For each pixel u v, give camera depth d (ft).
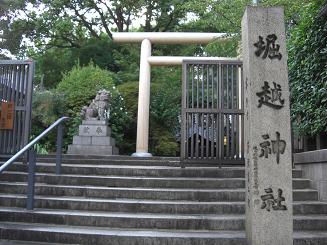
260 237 15.25
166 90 56.03
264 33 16.42
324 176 21.57
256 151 15.70
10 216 18.97
